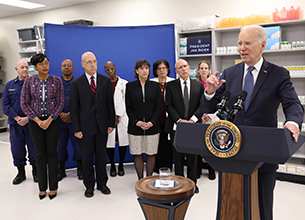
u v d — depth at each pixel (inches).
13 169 193.5
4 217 121.4
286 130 49.9
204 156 58.4
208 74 172.9
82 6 285.3
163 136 168.2
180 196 82.9
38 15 314.2
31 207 131.1
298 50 163.5
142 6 253.8
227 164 56.0
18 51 316.2
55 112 135.3
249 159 51.3
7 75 346.9
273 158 48.5
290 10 163.2
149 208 84.7
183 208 85.8
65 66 164.7
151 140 149.2
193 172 143.9
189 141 57.3
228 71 79.0
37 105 134.1
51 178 140.3
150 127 148.9
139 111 148.3
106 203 133.9
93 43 187.8
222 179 58.0
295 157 169.9
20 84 161.2
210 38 186.9
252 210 57.6
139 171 154.1
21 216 122.1
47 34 175.8
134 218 117.9
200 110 140.2
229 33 192.9
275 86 71.0
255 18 172.9
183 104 141.9
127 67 193.2
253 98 72.4
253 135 50.6
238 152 51.8
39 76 135.3
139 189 86.4
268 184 72.4
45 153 139.8
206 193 143.8
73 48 183.2
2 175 180.7
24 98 133.8
